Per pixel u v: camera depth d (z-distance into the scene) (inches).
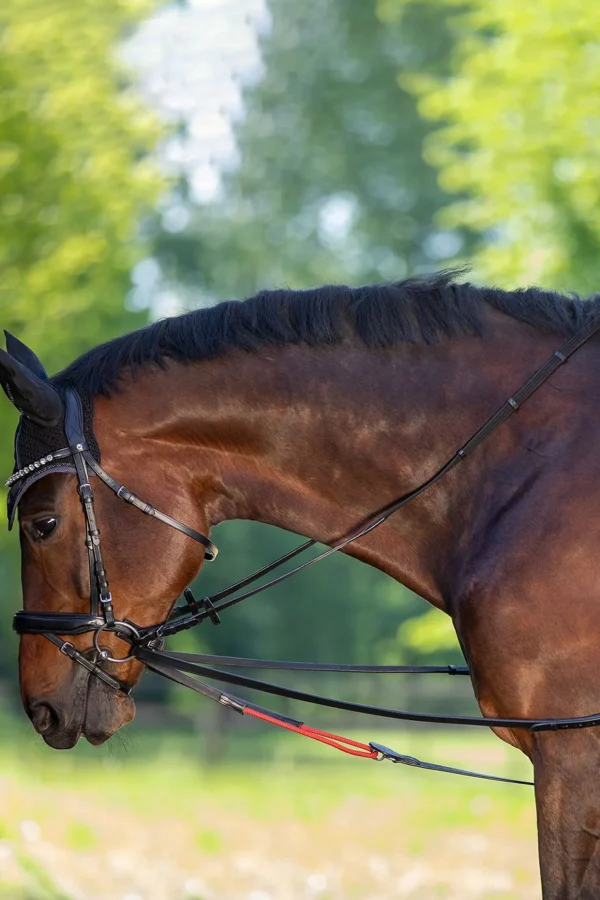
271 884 443.8
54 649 187.8
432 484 179.5
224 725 932.0
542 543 165.8
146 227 1654.8
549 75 535.5
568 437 171.3
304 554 1444.4
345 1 1691.7
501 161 553.0
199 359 188.7
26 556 188.4
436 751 1024.2
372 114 1696.6
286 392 185.3
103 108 551.2
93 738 188.4
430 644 618.8
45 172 533.3
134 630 185.0
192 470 188.5
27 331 550.3
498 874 457.4
